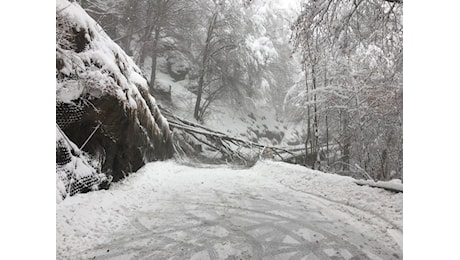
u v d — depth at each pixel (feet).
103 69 16.34
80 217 10.74
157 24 49.44
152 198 16.29
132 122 19.07
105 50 17.99
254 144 52.01
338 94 30.14
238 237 10.64
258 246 9.91
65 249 8.88
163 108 46.78
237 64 62.80
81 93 13.93
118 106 16.58
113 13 46.24
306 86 34.94
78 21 15.23
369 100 28.14
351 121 30.94
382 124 27.76
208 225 11.84
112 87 16.03
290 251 9.57
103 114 15.43
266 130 74.02
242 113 73.00
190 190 18.63
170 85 56.90
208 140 51.80
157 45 52.37
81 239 9.67
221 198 16.62
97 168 14.60
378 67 26.91
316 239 10.56
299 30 20.24
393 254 9.46
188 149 45.88
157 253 9.23
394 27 19.52
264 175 25.99
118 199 14.24
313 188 18.97
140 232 10.96
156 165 25.09
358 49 28.89
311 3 18.97
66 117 13.20
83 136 14.37
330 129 39.99
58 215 10.14
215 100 67.46
